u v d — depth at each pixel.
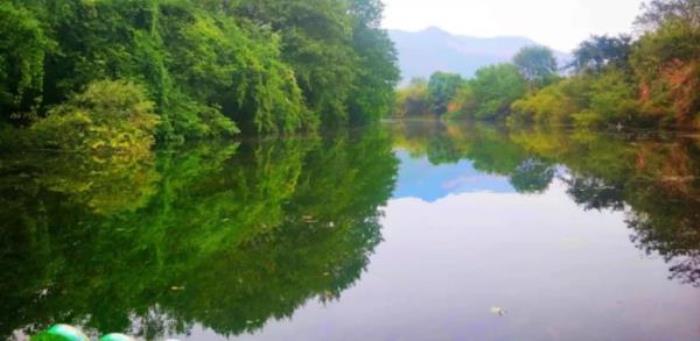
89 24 20.45
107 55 21.08
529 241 8.56
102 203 10.96
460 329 5.07
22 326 5.27
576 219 10.12
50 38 19.14
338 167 18.91
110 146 18.78
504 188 14.36
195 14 25.20
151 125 20.08
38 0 18.97
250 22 31.27
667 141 26.83
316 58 35.12
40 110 20.61
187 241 8.46
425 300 5.91
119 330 5.17
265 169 17.22
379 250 8.13
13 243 8.09
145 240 8.43
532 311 5.51
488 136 40.38
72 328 3.79
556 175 16.55
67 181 13.30
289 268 7.20
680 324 5.06
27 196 11.36
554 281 6.49
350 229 9.51
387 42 48.41
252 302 5.93
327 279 6.73
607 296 5.91
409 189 14.35
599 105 40.12
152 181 13.91
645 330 4.93
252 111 29.22
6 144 17.70
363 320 5.37
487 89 82.75
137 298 6.03
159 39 22.81
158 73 22.28
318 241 8.66
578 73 51.97
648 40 36.09
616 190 13.16
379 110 48.78
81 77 20.34
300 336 5.01
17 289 6.27
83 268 7.06
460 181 15.88
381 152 25.69
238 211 10.81
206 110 25.45
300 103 33.06
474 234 9.13
